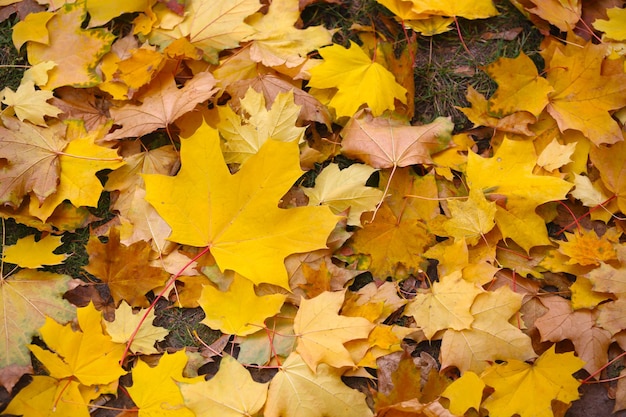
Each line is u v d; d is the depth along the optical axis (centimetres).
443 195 158
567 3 162
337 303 150
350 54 158
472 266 154
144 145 159
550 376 150
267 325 153
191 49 157
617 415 153
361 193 156
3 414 150
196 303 154
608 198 157
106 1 160
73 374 150
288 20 162
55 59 160
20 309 152
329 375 150
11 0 163
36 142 156
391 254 155
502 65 158
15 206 154
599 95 158
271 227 152
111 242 153
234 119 157
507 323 151
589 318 153
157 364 153
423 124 162
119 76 157
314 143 160
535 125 159
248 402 148
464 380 150
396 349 152
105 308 155
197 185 151
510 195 155
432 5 161
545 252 156
